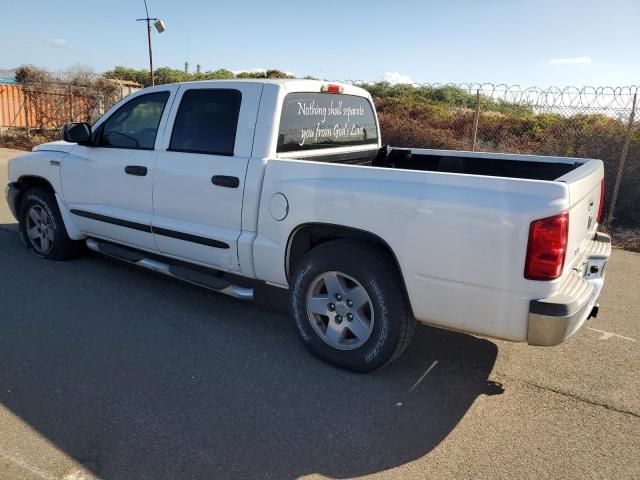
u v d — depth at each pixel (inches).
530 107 371.2
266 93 159.6
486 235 120.3
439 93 491.5
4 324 167.3
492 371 151.7
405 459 112.8
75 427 118.3
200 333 167.6
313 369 148.6
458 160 202.7
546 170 181.5
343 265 140.9
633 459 115.0
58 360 146.9
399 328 136.6
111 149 195.8
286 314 184.7
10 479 101.9
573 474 109.7
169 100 180.4
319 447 115.4
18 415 121.6
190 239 174.4
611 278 239.8
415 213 128.3
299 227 149.3
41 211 227.6
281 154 162.2
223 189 162.2
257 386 138.6
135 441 114.5
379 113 468.4
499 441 120.0
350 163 197.5
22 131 704.4
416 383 143.6
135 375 141.2
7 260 227.6
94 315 176.9
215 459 110.1
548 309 117.0
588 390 143.0
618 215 346.3
